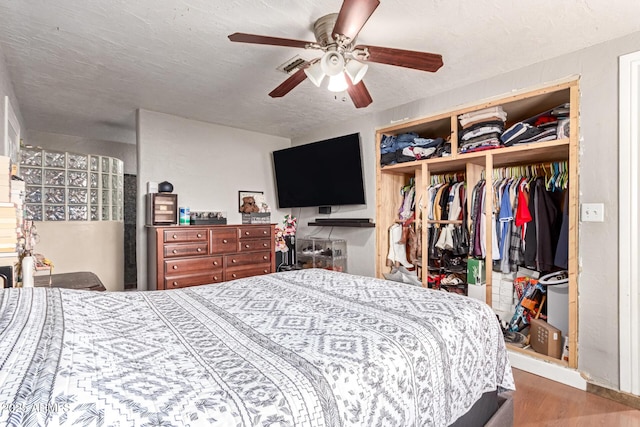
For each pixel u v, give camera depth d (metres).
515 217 2.68
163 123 3.49
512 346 2.44
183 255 3.24
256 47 2.09
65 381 0.62
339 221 3.70
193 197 3.73
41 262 2.14
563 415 1.79
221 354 0.86
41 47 2.08
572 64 2.14
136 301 1.38
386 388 0.85
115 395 0.61
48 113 3.43
